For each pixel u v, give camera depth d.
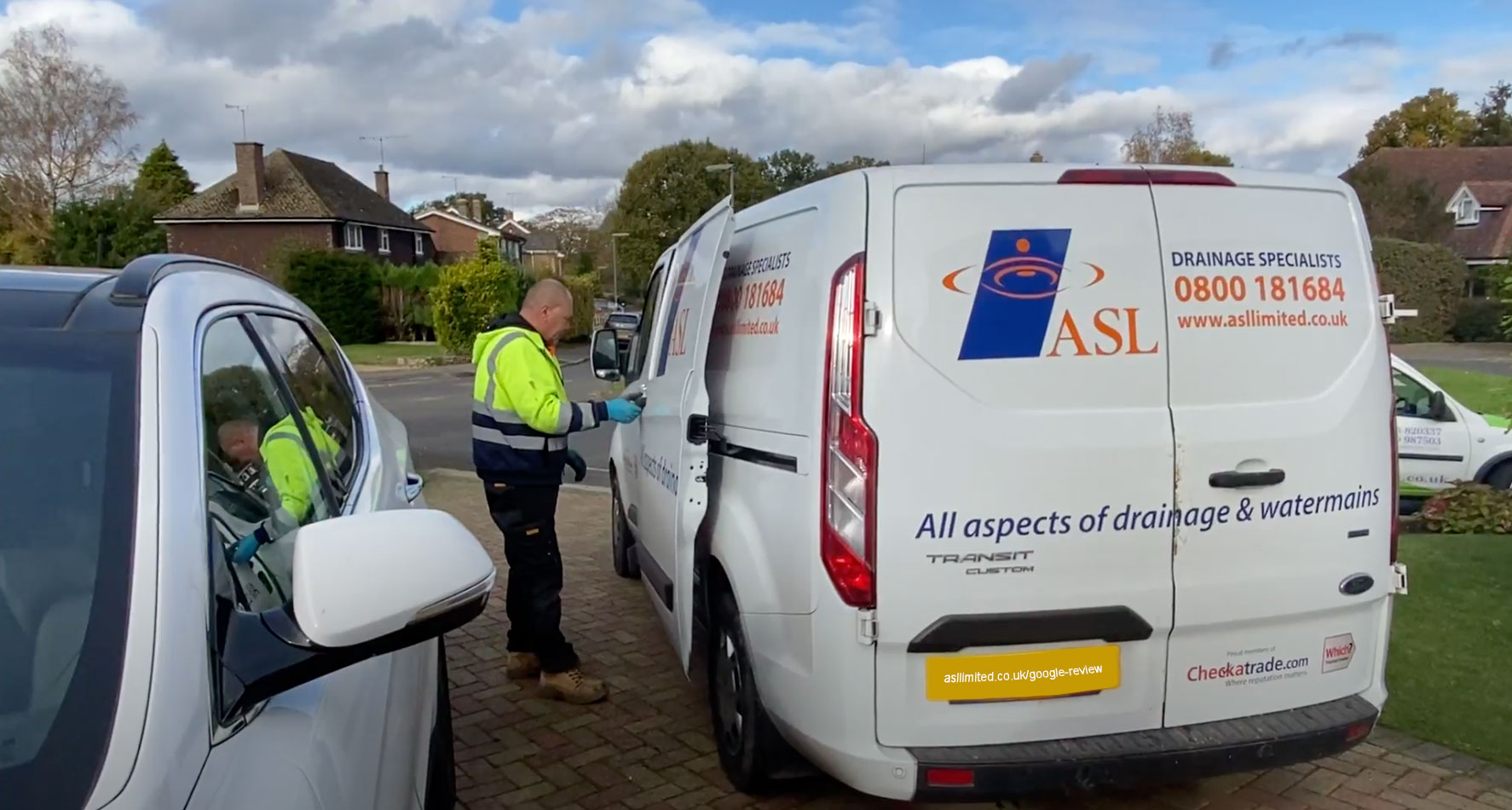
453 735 4.32
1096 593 2.96
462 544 1.91
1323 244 3.22
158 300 2.05
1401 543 6.92
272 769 1.60
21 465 1.72
